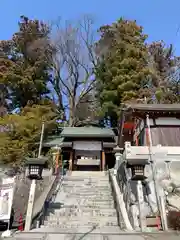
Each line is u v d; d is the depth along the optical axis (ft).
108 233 30.14
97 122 112.27
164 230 32.24
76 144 86.79
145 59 104.73
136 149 48.42
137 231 31.81
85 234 29.58
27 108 91.09
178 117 57.67
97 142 87.20
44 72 112.57
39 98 107.65
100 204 43.62
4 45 113.60
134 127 73.77
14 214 37.96
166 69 107.96
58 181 55.26
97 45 119.14
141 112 56.39
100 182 55.88
